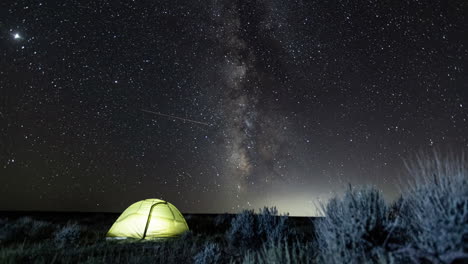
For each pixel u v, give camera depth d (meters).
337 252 3.25
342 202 3.68
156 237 9.35
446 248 2.70
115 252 6.84
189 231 9.25
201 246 7.01
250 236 6.75
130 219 9.73
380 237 3.31
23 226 11.15
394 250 3.11
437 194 3.08
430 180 3.29
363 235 3.33
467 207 2.81
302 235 7.01
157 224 9.70
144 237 9.27
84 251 6.91
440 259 2.69
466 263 2.58
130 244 8.23
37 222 12.12
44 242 8.54
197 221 16.77
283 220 7.03
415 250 2.88
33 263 5.64
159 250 6.87
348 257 3.12
